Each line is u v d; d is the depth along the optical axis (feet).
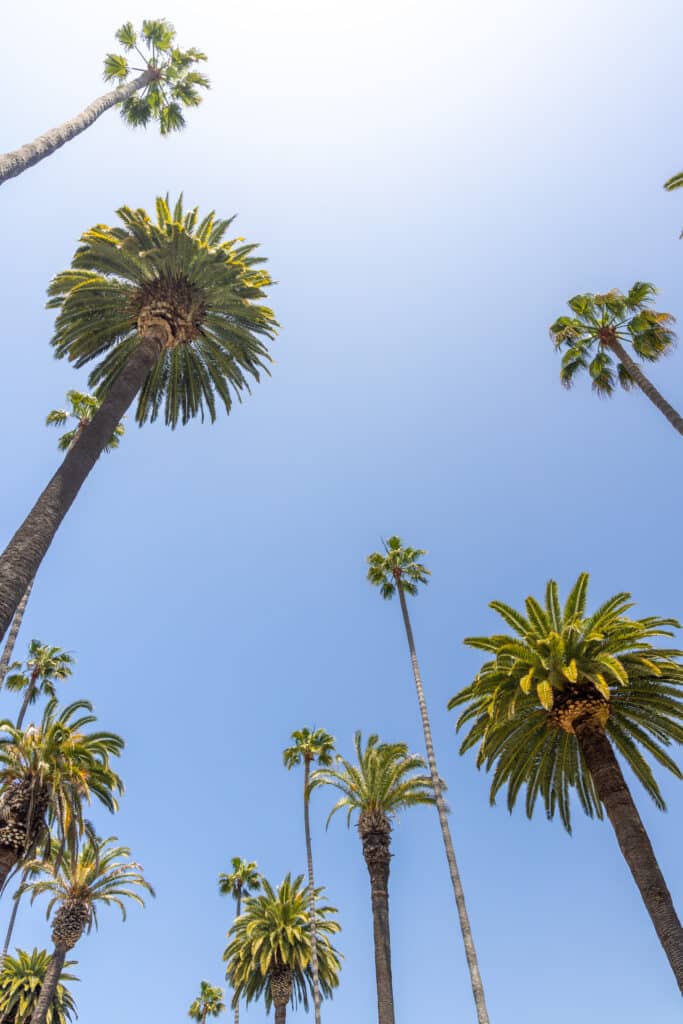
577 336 100.27
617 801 63.26
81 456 50.37
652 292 96.48
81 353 72.84
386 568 133.49
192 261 68.33
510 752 74.43
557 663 67.97
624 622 69.26
